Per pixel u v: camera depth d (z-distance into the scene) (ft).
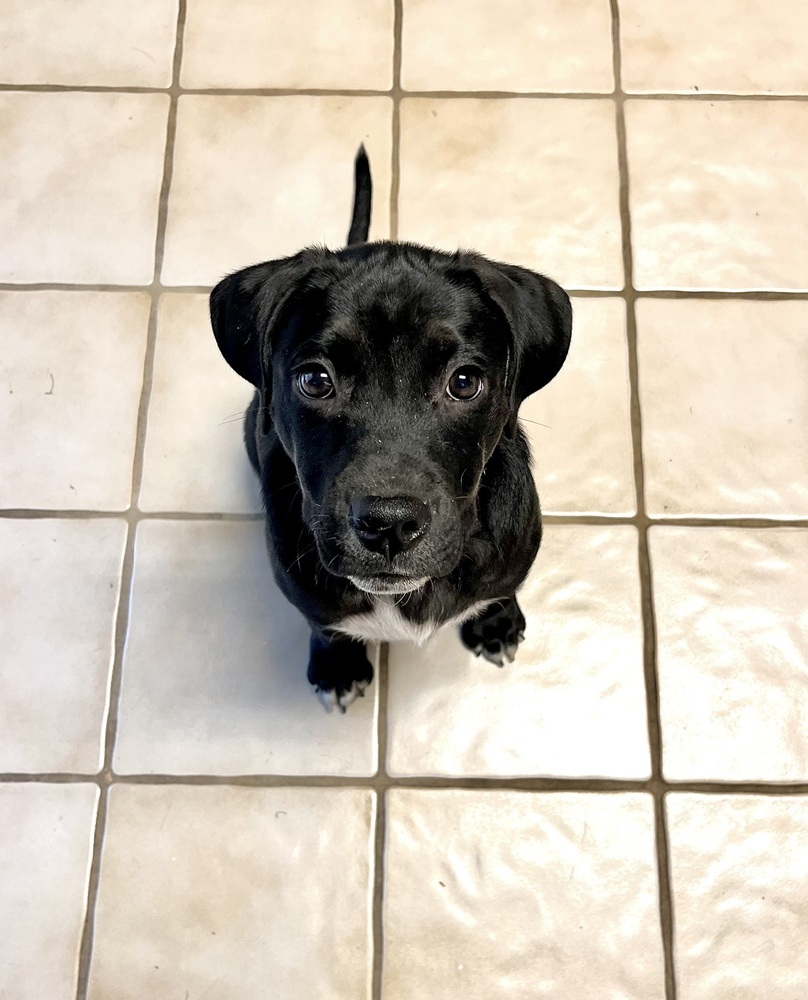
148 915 2.61
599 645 2.79
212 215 3.21
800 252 3.13
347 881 2.63
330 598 2.31
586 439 2.95
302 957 2.58
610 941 2.56
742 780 2.68
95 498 2.94
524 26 3.38
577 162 3.23
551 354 2.21
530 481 2.41
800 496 2.91
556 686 2.76
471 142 3.26
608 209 3.18
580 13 3.38
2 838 2.67
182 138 3.29
